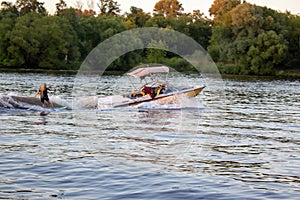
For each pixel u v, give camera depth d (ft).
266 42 203.31
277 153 42.16
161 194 29.30
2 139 45.21
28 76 165.37
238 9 207.72
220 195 29.37
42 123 56.39
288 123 63.00
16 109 68.18
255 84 157.07
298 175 34.50
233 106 85.05
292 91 129.70
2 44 210.38
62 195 28.53
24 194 28.48
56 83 134.31
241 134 52.60
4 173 32.89
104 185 30.81
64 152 40.09
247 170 35.68
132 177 32.83
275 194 29.73
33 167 34.71
